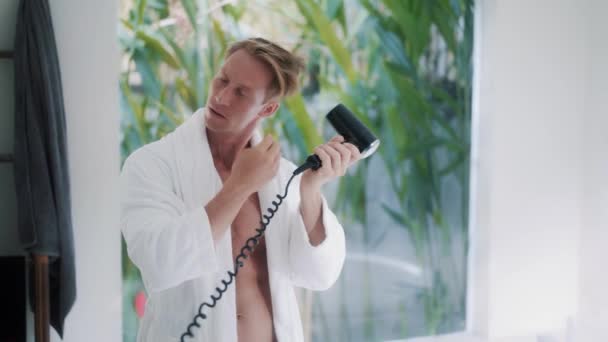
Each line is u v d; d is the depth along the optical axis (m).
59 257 2.14
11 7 2.17
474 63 3.25
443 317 3.28
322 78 2.92
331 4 2.92
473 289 3.30
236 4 2.74
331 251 1.53
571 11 3.26
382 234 3.11
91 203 2.32
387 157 3.09
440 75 3.19
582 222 3.32
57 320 2.20
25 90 2.08
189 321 1.45
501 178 3.17
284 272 1.55
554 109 3.27
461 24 3.21
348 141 1.49
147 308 1.55
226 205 1.35
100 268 2.34
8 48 2.18
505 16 3.13
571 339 2.65
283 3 2.83
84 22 2.28
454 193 3.26
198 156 1.54
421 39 3.13
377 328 3.13
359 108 3.01
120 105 2.57
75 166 2.29
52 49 2.13
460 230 3.29
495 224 3.18
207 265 1.36
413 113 3.13
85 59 2.29
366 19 3.00
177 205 1.47
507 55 3.14
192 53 2.68
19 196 2.08
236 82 1.53
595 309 3.24
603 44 3.19
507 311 3.24
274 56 1.54
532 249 3.27
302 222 1.51
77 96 2.29
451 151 3.24
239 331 1.51
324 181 1.47
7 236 2.23
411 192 3.16
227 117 1.53
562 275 3.32
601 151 3.21
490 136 3.17
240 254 1.48
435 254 3.24
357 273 3.08
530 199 3.25
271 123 2.83
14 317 2.12
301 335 1.58
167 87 2.65
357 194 3.04
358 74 3.00
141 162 1.49
